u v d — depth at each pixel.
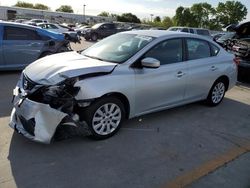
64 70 4.03
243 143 4.64
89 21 74.31
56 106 3.84
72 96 3.89
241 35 10.10
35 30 8.76
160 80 4.86
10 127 4.52
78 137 4.37
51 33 9.16
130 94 4.46
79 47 18.72
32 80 4.06
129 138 4.48
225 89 6.52
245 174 3.72
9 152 3.85
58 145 4.11
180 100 5.43
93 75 4.07
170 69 5.02
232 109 6.30
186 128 5.05
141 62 4.51
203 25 81.75
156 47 4.86
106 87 4.10
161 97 5.00
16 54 8.42
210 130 5.06
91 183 3.34
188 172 3.68
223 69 6.15
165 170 3.69
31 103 3.81
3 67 8.31
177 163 3.88
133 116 4.72
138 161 3.86
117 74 4.28
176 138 4.62
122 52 4.76
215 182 3.50
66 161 3.74
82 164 3.70
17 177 3.36
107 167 3.67
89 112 4.07
